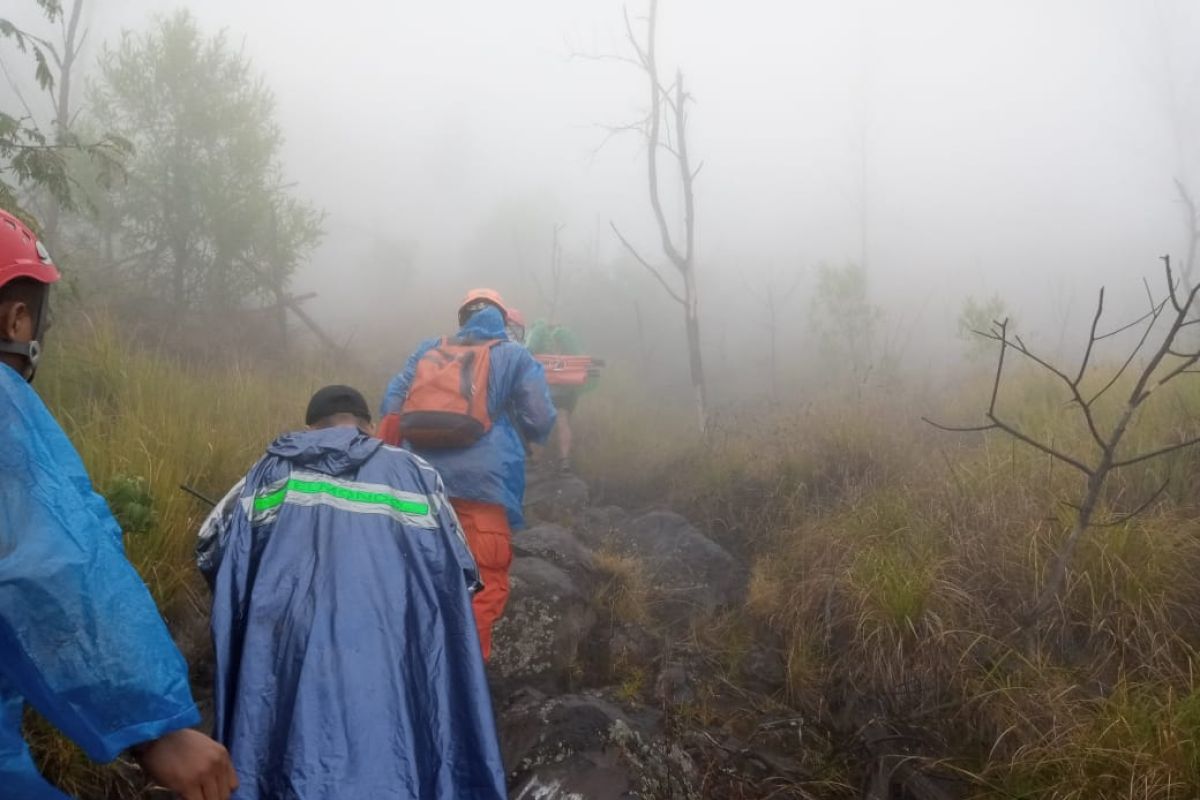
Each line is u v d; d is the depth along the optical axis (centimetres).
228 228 1002
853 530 466
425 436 353
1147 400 529
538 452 835
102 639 123
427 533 224
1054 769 301
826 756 351
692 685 394
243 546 218
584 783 295
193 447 452
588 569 484
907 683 362
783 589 466
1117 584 368
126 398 496
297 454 228
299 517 217
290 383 795
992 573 403
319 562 209
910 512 470
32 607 120
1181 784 268
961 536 426
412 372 389
